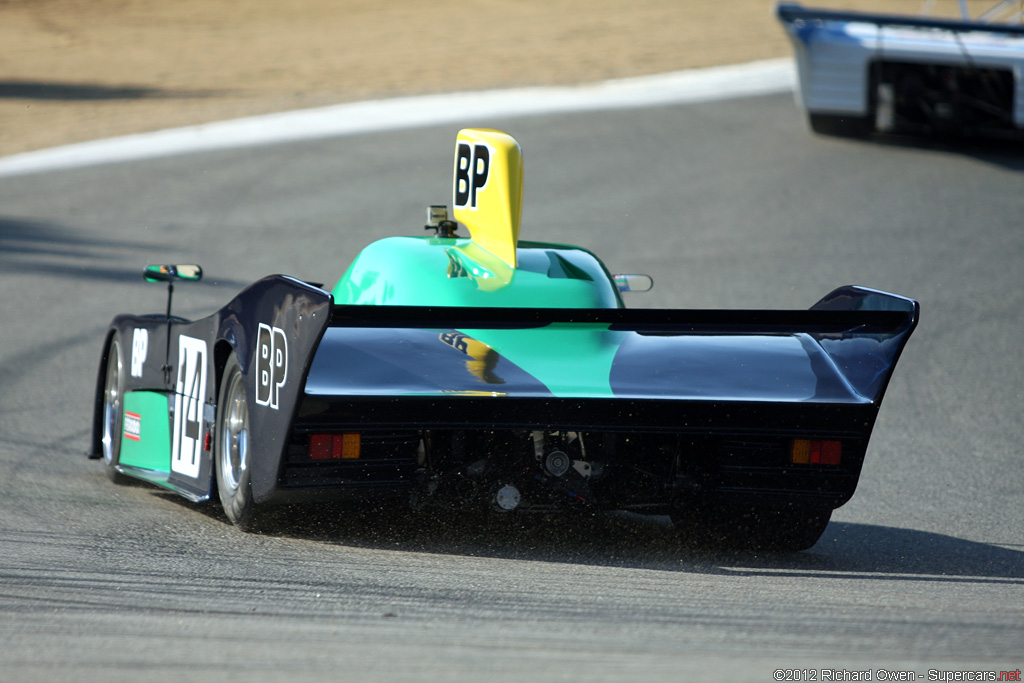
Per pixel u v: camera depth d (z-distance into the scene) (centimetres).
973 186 6066
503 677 1015
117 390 2211
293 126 7481
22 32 11988
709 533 1802
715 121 7769
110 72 9912
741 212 5550
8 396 2909
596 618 1255
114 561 1479
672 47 11006
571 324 1579
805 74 7031
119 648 1096
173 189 5931
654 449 1714
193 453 1852
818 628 1241
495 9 13588
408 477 1581
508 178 1861
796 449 1655
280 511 1644
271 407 1540
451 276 1788
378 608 1273
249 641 1127
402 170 6306
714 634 1196
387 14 13338
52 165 6512
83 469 2280
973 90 6750
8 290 4138
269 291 1586
